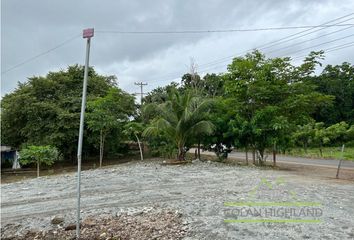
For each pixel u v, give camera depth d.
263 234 6.21
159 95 33.22
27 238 7.11
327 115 51.78
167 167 18.59
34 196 11.43
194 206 8.45
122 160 29.47
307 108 18.91
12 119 27.98
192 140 21.67
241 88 18.72
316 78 53.25
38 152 20.91
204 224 6.95
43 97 28.72
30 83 28.94
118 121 26.95
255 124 18.45
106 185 12.92
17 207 9.86
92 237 6.69
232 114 20.00
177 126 19.94
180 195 10.34
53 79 29.66
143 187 12.15
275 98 18.83
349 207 8.05
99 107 25.45
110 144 28.45
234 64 19.14
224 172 15.73
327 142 36.38
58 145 26.38
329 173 16.11
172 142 22.41
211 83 43.03
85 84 6.55
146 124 27.45
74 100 27.25
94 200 10.13
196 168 17.69
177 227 6.90
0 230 7.76
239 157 27.73
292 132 19.64
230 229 6.56
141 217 7.81
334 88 52.25
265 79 18.34
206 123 19.47
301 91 18.58
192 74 38.97
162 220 7.44
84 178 15.23
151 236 6.51
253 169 17.05
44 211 9.14
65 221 7.96
